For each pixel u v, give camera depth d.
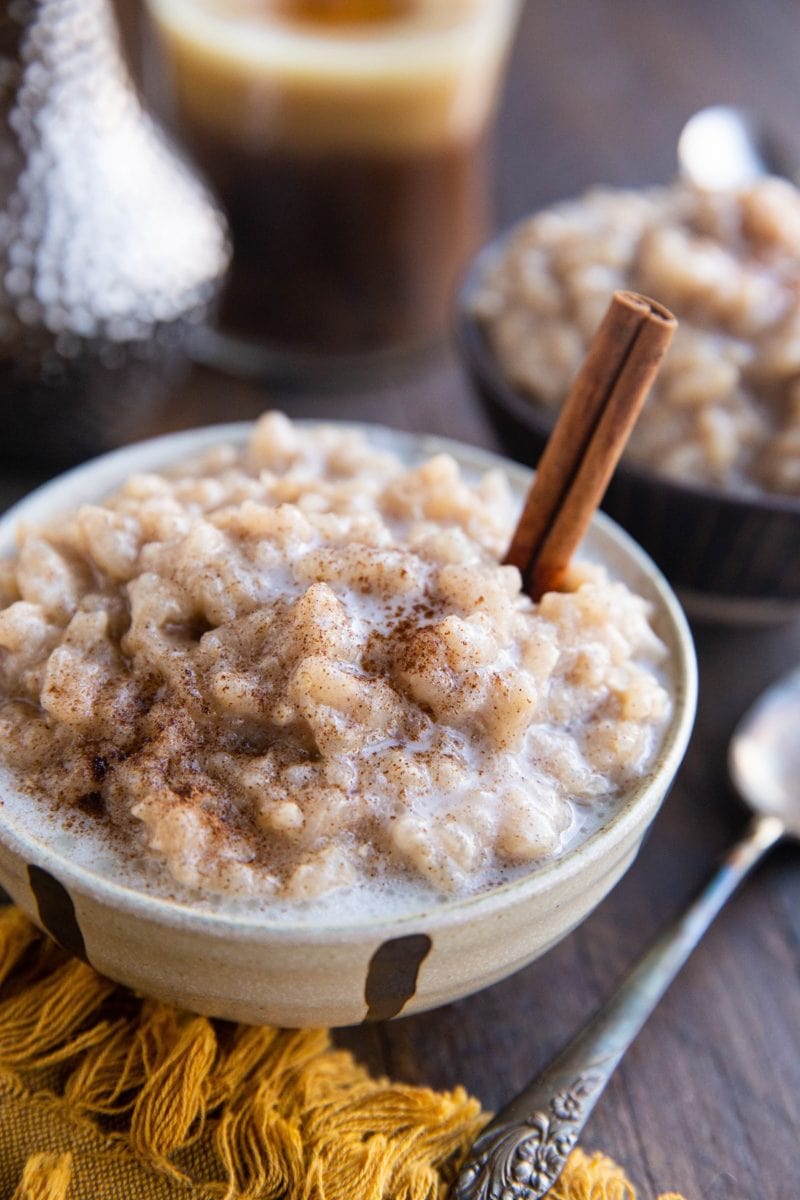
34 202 0.59
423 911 0.44
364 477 0.51
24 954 0.50
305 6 0.65
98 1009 0.49
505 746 0.46
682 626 0.49
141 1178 0.46
